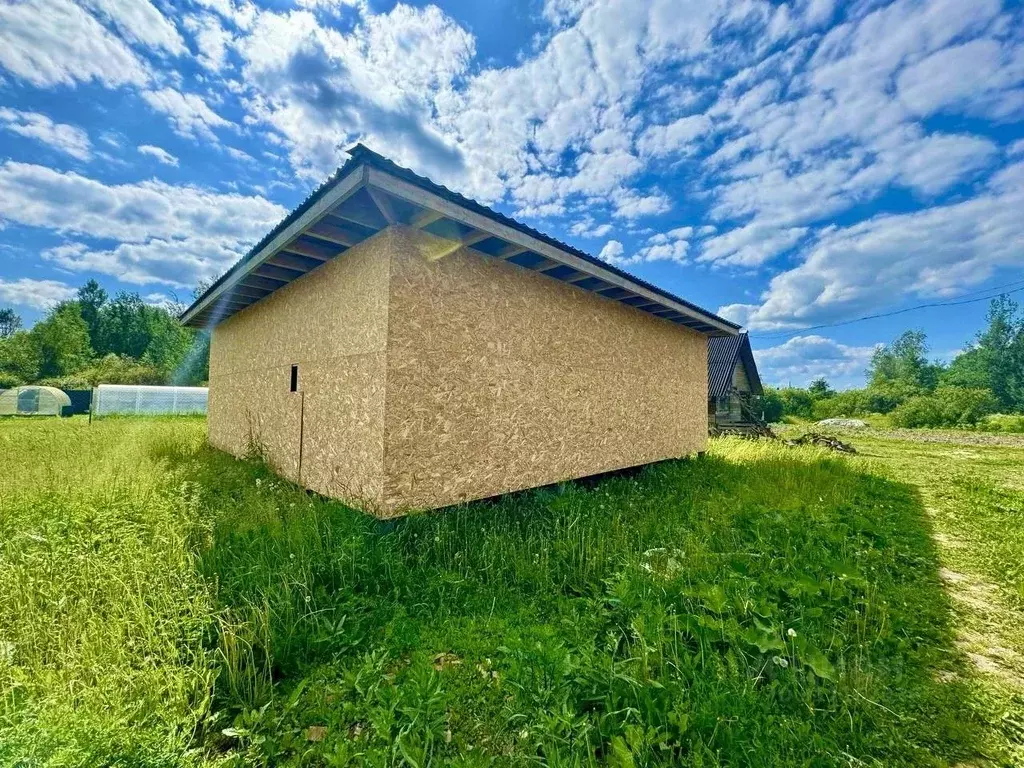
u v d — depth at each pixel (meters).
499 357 4.38
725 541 3.50
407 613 2.37
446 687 1.79
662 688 1.68
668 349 7.36
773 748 1.49
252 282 5.42
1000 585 3.05
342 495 4.00
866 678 1.85
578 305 5.41
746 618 2.27
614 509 4.24
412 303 3.64
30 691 1.51
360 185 2.84
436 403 3.81
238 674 1.75
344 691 1.76
